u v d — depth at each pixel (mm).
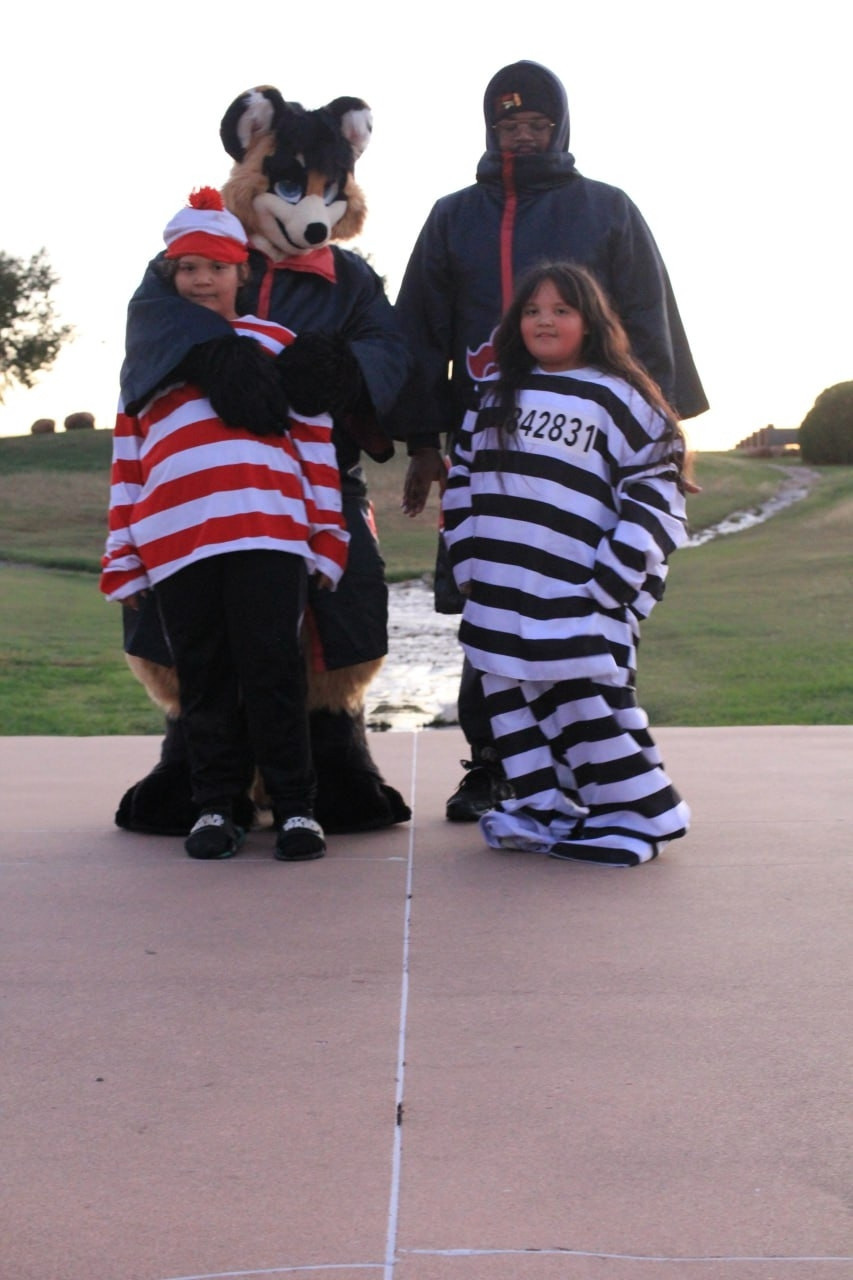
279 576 4062
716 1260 2061
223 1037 2818
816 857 4141
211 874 4016
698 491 4273
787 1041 2775
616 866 4016
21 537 30156
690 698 8977
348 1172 2301
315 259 4508
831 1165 2312
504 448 4164
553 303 4137
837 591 16578
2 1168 2324
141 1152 2369
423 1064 2686
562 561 4098
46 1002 3008
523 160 4660
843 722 7930
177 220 4133
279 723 4156
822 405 44531
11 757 6508
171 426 4086
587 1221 2158
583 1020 2885
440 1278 2021
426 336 4812
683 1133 2416
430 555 26203
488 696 4246
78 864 4160
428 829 4637
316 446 4195
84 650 12258
